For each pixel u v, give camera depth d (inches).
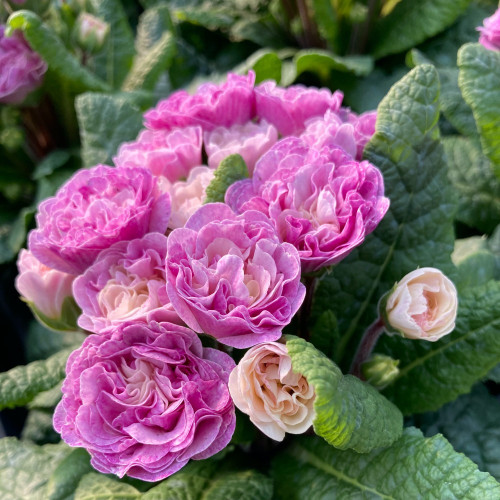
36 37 13.5
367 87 16.3
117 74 16.9
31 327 14.2
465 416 11.4
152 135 11.1
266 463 10.5
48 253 9.8
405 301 8.9
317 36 17.3
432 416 11.4
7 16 14.4
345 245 9.0
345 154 9.5
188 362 8.8
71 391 8.8
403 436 9.2
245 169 9.6
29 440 12.7
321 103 10.8
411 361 10.6
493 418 11.3
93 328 9.2
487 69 11.0
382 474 9.1
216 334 8.7
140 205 9.5
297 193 9.2
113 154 12.8
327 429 8.2
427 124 10.2
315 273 9.4
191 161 10.5
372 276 10.7
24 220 14.7
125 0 21.6
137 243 9.2
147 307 8.8
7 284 16.3
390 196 10.4
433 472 8.7
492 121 11.0
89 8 15.7
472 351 10.1
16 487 10.6
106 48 16.8
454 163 13.9
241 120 10.9
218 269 8.5
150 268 9.2
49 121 16.0
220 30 18.7
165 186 10.2
